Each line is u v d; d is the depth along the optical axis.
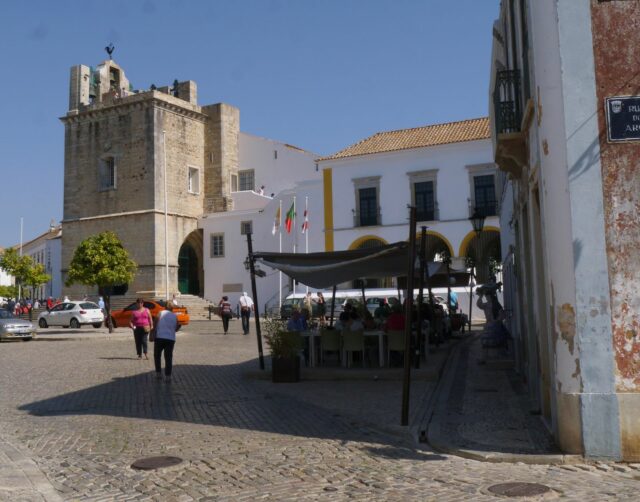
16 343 25.00
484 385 12.63
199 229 48.00
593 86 7.06
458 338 24.09
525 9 9.05
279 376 13.70
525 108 8.56
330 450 7.63
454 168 39.25
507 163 10.44
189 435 8.55
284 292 43.44
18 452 7.63
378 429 8.91
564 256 7.05
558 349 7.13
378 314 20.11
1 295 58.78
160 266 44.84
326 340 15.30
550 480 6.12
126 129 46.69
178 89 49.81
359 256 13.93
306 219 41.12
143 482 6.33
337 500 5.65
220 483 6.27
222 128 49.50
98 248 30.62
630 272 6.84
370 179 41.22
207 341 25.22
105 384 13.55
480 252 39.19
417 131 43.09
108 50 50.19
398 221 40.34
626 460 6.70
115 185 46.75
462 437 8.02
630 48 7.04
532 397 10.60
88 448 7.83
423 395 11.65
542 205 7.70
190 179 48.91
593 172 6.97
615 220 6.90
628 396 6.71
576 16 7.14
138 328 18.78
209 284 46.91
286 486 6.12
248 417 9.85
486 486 5.96
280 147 49.97
